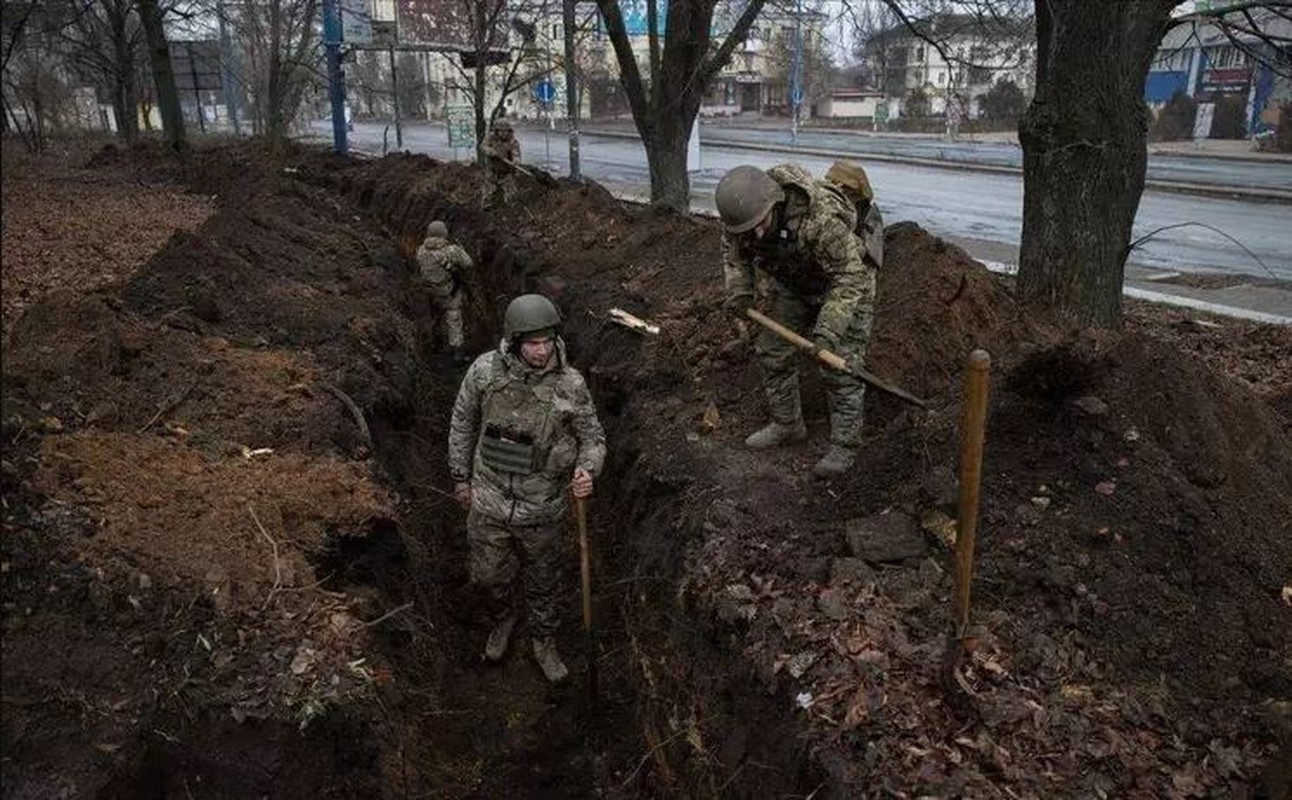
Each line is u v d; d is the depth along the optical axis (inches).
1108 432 156.9
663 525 193.5
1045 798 107.4
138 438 181.8
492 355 177.9
